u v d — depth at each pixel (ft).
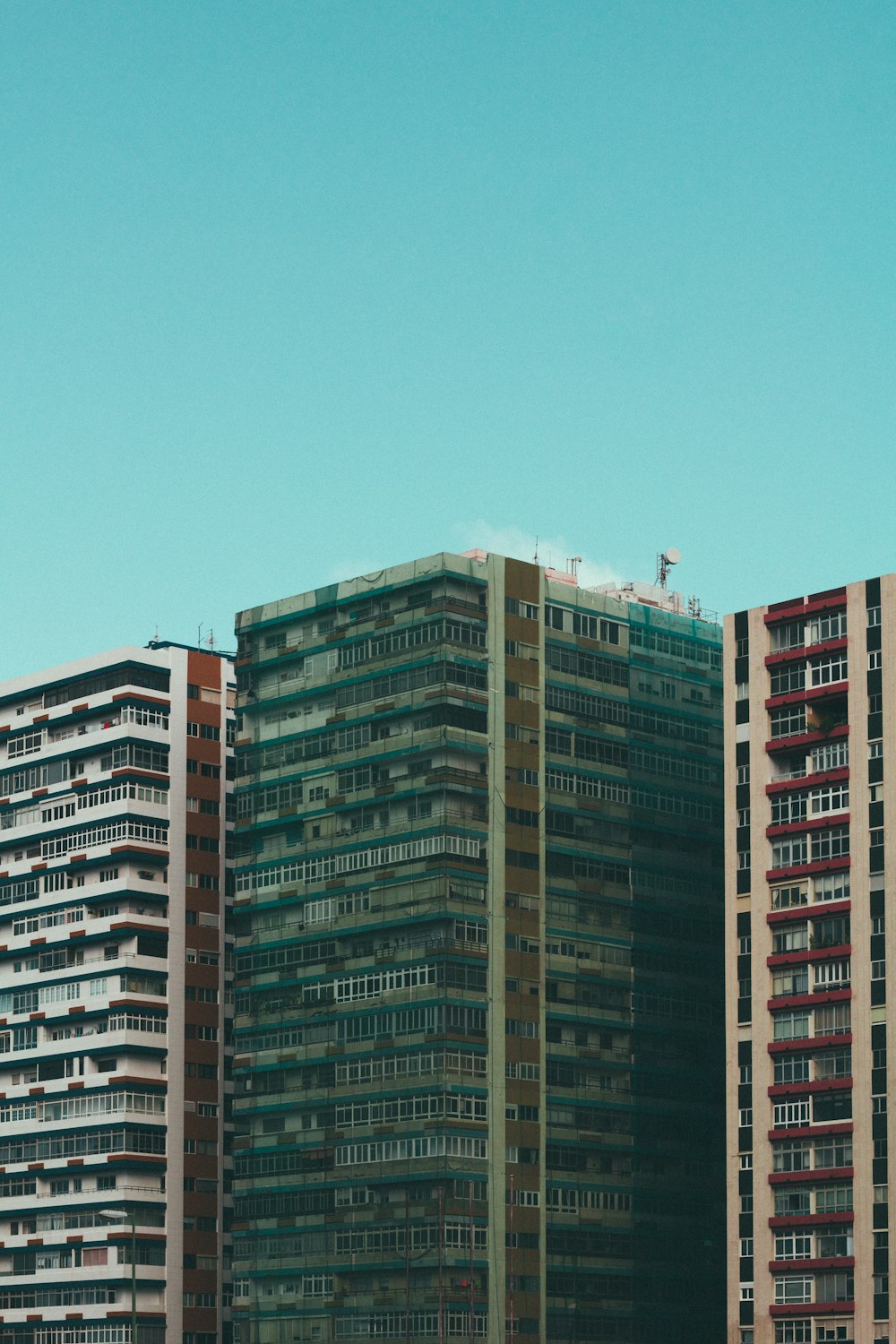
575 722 579.48
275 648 599.57
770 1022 508.94
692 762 603.67
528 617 574.97
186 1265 613.11
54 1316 614.34
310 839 579.07
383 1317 536.42
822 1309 485.56
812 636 520.42
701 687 611.06
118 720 637.71
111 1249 604.90
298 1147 562.66
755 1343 495.41
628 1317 555.28
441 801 549.13
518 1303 535.19
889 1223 478.18
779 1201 499.10
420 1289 528.63
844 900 501.15
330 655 584.81
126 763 631.97
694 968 590.55
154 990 622.54
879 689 504.43
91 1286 607.37
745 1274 501.15
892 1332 472.85
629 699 593.42
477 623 564.71
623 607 598.75
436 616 559.38
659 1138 573.33
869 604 509.76
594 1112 561.84
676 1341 564.71
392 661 567.59
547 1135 550.36
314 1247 554.46
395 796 558.97
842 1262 483.51
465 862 549.54
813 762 515.50
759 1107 506.89
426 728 556.51
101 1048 616.80
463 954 543.80
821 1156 493.77
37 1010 636.89
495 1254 533.96
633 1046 573.74
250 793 596.29
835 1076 495.41
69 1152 620.90
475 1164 535.19
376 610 575.38
